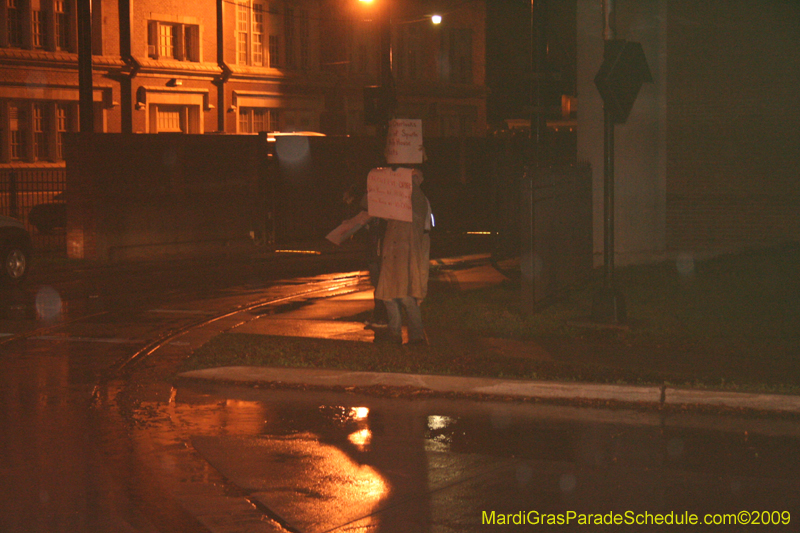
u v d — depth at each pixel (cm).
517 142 2625
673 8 1658
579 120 1703
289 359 936
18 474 616
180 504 559
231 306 1407
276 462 639
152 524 526
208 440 695
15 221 1702
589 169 1539
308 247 2473
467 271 1759
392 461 640
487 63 5903
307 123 4628
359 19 4819
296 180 2608
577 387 811
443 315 1198
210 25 4119
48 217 2862
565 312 1198
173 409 793
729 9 1630
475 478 602
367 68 4897
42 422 751
